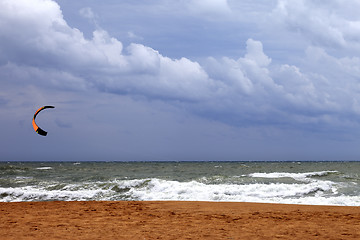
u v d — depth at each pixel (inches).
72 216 387.9
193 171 1818.4
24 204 524.4
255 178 1032.8
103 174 1450.5
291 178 1038.4
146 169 2151.8
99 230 295.4
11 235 267.7
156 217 381.4
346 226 320.8
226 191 722.8
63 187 829.2
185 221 350.9
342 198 600.4
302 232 290.5
